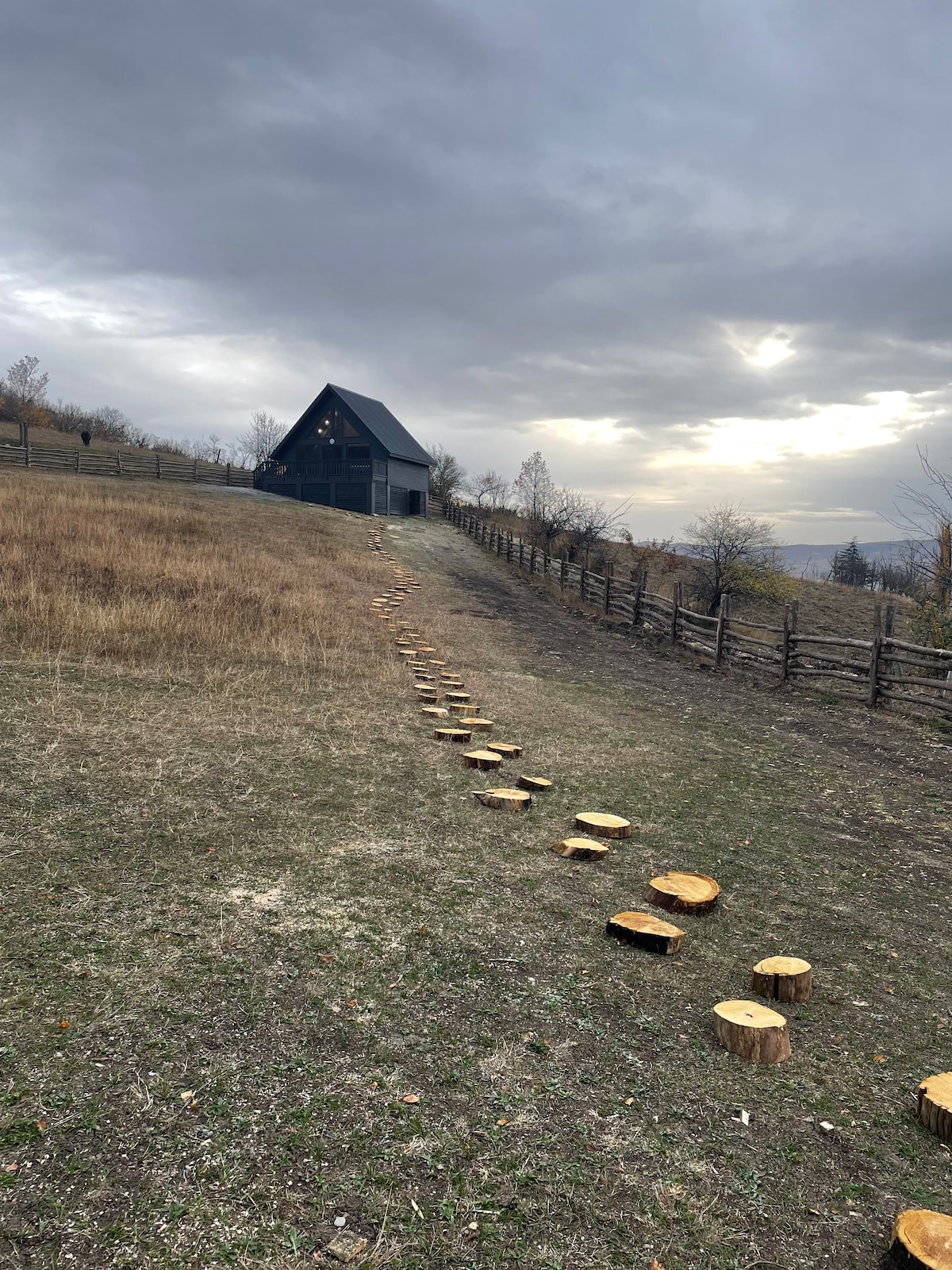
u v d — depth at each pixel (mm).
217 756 6066
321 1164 2285
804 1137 2639
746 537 26641
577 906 4301
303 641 11016
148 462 42031
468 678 10852
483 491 58750
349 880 4285
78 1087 2494
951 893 5047
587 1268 2035
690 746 8555
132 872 4066
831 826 6227
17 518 15750
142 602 11109
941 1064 3152
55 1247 1924
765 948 4055
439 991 3305
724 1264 2090
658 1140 2545
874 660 11320
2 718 6219
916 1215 2170
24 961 3154
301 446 41406
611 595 20562
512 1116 2584
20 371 55719
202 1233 2014
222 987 3139
